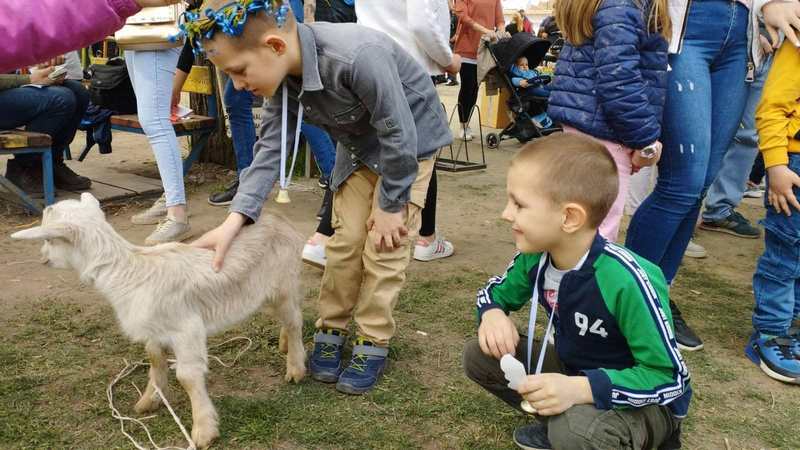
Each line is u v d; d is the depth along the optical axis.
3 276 3.67
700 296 3.82
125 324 2.19
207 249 2.38
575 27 2.80
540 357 2.02
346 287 2.75
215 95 6.11
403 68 2.56
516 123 8.38
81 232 2.14
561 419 1.87
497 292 2.19
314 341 2.87
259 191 2.47
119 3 1.83
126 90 5.87
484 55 7.66
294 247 2.60
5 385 2.58
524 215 1.86
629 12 2.63
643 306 1.80
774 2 2.87
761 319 3.04
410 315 3.38
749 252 4.70
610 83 2.67
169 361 2.81
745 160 4.90
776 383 2.88
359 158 2.56
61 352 2.87
